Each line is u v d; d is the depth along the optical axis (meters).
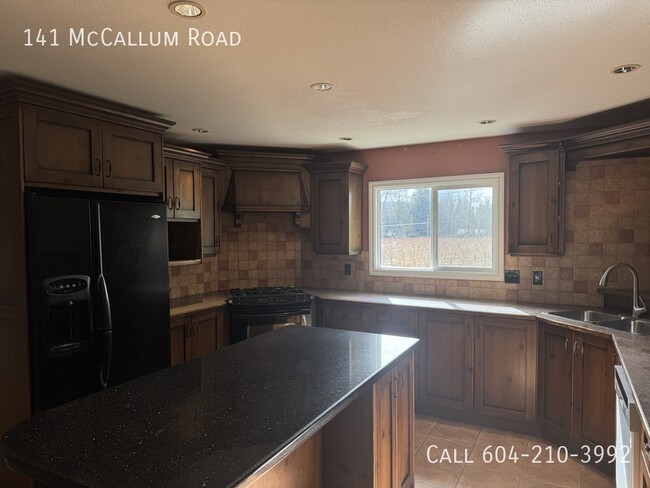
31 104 2.29
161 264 2.97
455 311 3.43
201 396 1.56
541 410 3.16
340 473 1.94
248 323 3.86
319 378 1.74
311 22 1.71
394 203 4.40
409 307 3.63
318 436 1.94
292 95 2.64
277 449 1.18
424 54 2.03
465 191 4.04
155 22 1.70
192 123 3.33
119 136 2.78
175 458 1.12
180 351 3.39
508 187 3.79
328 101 2.77
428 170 4.16
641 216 3.29
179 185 3.64
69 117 2.47
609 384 2.57
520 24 1.74
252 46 1.93
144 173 2.96
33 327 2.28
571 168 3.41
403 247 4.37
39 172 2.32
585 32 1.81
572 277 3.54
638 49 1.98
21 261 2.27
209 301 3.88
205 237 4.05
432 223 4.20
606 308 3.33
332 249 4.36
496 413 3.31
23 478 2.30
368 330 3.85
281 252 4.81
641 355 2.11
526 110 3.00
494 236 3.88
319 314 4.18
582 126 3.46
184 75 2.28
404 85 2.47
